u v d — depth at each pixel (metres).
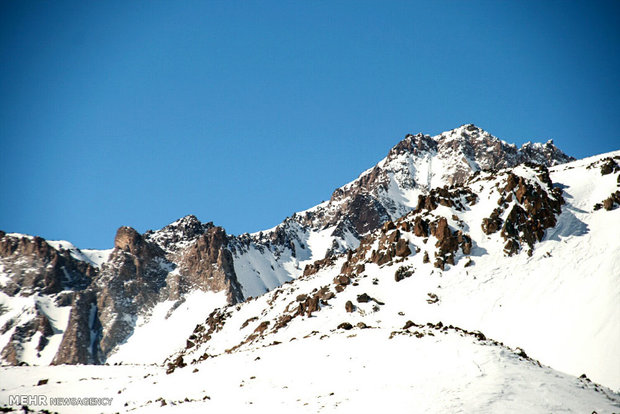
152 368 94.38
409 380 42.38
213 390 52.34
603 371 69.00
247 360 59.59
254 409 43.56
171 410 48.16
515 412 35.69
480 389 38.94
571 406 36.66
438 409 36.72
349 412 39.03
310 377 48.22
